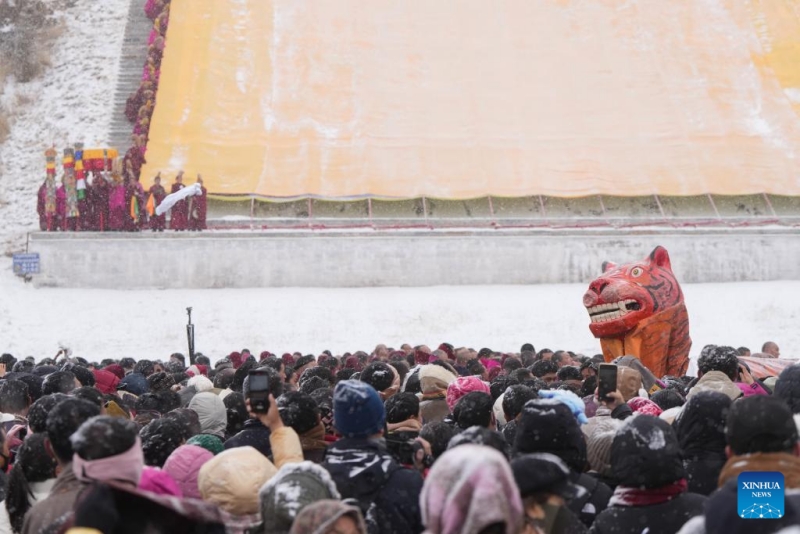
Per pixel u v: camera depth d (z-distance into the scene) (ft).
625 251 139.33
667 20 177.68
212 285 134.31
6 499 26.48
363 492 24.09
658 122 156.76
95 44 180.55
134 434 20.89
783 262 141.08
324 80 162.40
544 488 21.45
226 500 24.21
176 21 172.24
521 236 138.62
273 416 26.61
